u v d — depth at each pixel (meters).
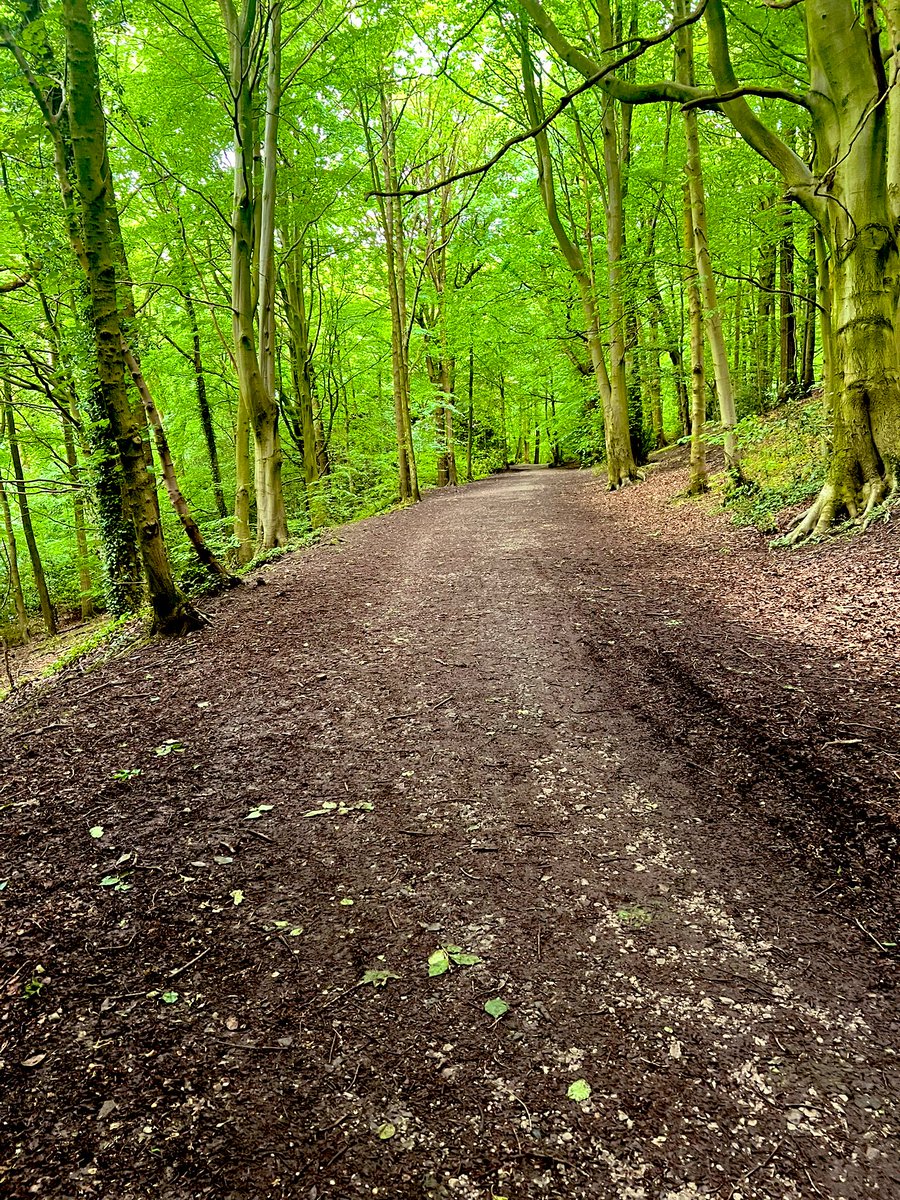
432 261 24.31
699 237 10.19
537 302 19.92
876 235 6.82
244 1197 1.79
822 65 6.83
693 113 9.66
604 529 11.98
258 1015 2.38
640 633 6.23
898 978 2.41
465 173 4.69
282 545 13.40
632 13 13.04
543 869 3.13
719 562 8.27
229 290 16.81
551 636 6.39
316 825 3.56
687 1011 2.32
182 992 2.49
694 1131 1.91
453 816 3.59
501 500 18.03
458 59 13.91
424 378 25.22
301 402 19.53
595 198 17.56
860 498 7.34
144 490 6.91
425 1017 2.36
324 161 15.10
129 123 12.25
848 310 7.15
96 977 2.56
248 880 3.14
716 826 3.36
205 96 12.76
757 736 4.11
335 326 21.70
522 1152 1.88
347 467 21.59
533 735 4.47
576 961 2.58
